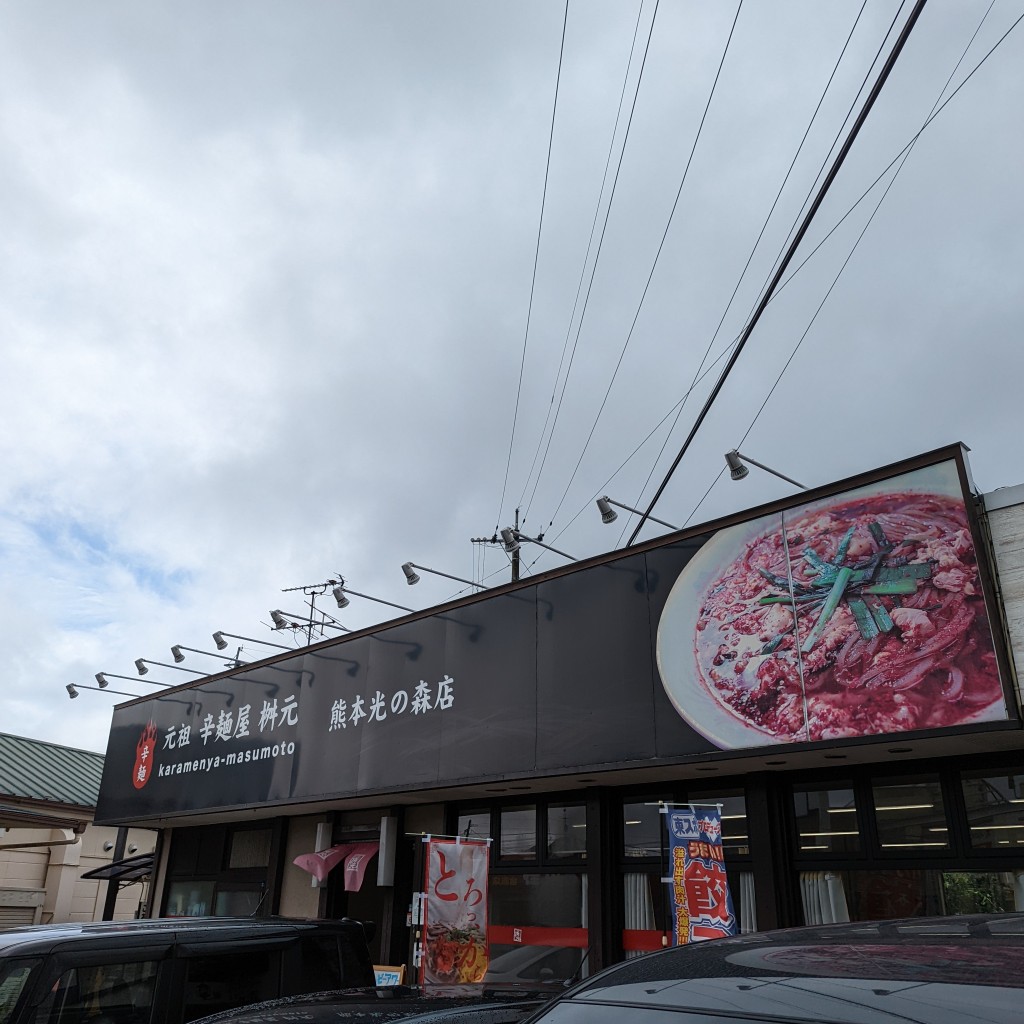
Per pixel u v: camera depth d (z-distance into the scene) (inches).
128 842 885.2
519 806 418.0
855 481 283.3
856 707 263.6
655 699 320.8
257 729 531.2
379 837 474.9
